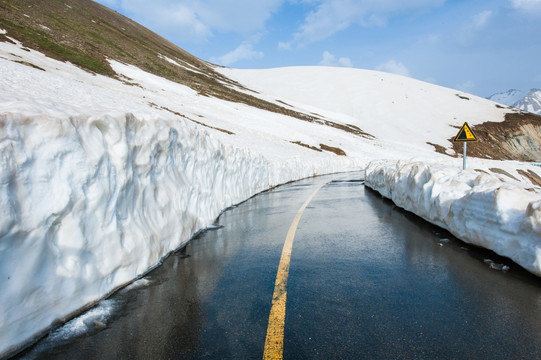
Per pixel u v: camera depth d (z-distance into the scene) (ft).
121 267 10.94
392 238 17.31
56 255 8.52
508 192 13.71
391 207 27.68
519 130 232.94
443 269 12.50
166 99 107.86
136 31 266.98
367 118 246.88
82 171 9.61
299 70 367.04
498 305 9.52
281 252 14.98
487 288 10.69
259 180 40.42
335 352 7.23
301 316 8.93
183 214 16.97
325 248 15.58
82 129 10.13
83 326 8.30
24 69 56.24
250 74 360.89
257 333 8.05
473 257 13.83
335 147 126.72
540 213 11.80
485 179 16.85
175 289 10.80
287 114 178.40
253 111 149.28
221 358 7.02
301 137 124.88
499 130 230.48
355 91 296.10
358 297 10.12
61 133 9.09
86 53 124.67
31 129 8.35
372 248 15.49
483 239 14.32
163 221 14.61
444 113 261.24
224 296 10.27
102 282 9.99
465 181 19.04
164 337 7.88
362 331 8.13
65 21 166.91
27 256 7.70
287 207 28.09
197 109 111.86
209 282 11.41
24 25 119.03
